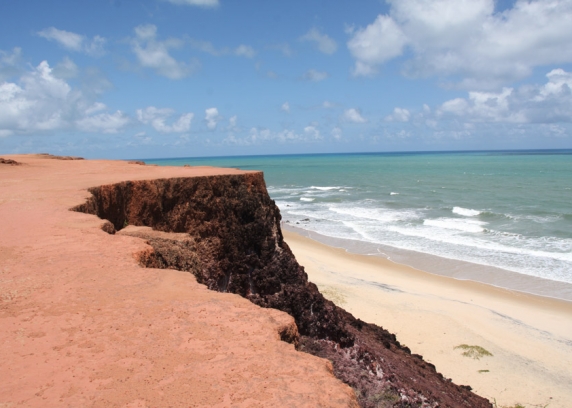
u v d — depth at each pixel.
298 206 61.62
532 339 21.20
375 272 30.83
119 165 25.41
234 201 15.91
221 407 3.71
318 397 3.84
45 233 8.90
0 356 4.48
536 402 16.52
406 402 10.70
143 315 5.35
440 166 153.88
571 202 56.56
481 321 22.88
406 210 54.78
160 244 9.63
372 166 172.25
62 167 23.75
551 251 33.84
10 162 23.94
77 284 6.26
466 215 49.97
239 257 14.88
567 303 25.02
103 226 9.64
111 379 4.09
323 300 13.48
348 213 54.00
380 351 13.33
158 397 3.84
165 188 15.17
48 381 4.07
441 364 18.92
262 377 4.12
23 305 5.61
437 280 29.11
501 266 31.06
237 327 5.09
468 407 12.48
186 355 4.50
